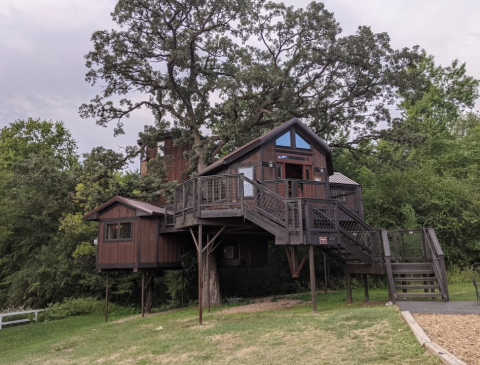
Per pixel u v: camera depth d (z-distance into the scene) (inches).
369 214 932.6
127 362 306.2
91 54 846.5
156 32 866.1
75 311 789.2
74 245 965.2
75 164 1514.5
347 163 1268.5
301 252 938.1
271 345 291.3
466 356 202.5
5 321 754.2
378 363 218.7
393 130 868.6
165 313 650.8
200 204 485.1
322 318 365.7
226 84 824.9
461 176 1092.5
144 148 970.1
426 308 337.7
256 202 482.9
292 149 613.3
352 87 880.3
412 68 863.7
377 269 485.7
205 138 960.9
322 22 823.1
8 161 1302.9
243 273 919.7
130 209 661.9
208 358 283.1
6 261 1013.8
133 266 639.8
